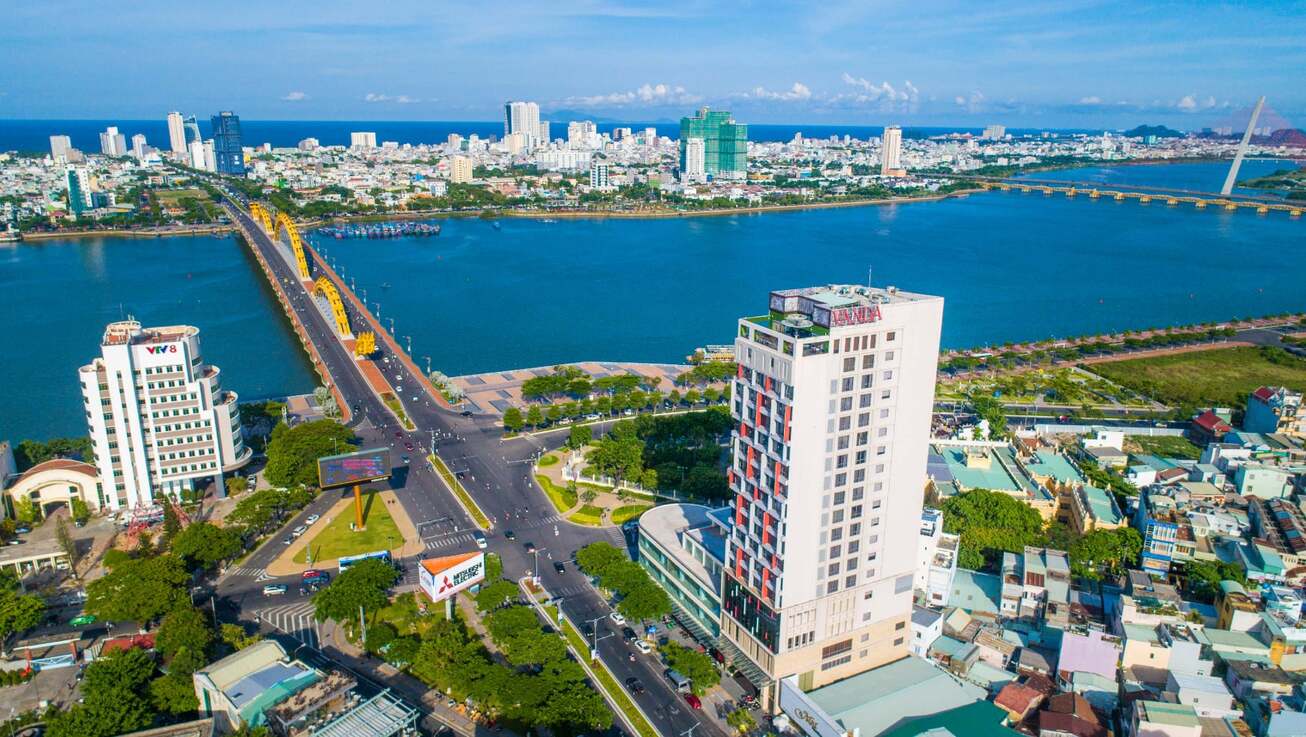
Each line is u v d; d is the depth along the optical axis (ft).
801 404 609.42
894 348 638.53
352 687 613.11
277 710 575.38
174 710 635.25
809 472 630.33
